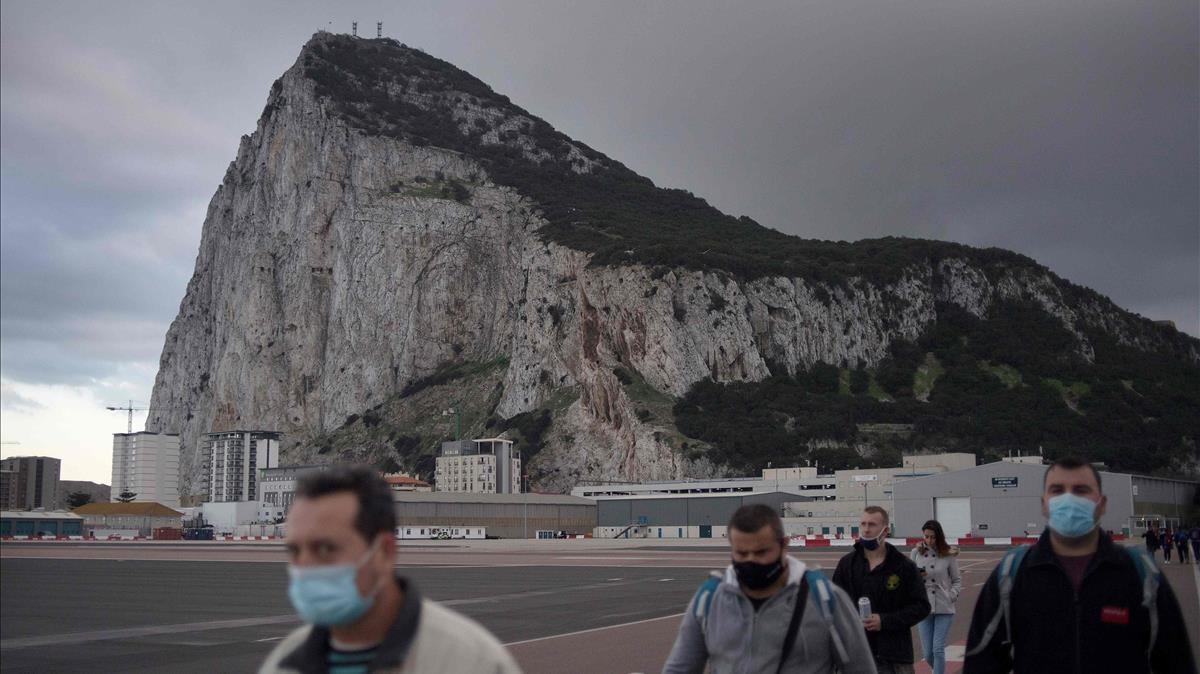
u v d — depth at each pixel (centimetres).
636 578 4772
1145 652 671
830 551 7519
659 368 19025
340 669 429
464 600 3538
